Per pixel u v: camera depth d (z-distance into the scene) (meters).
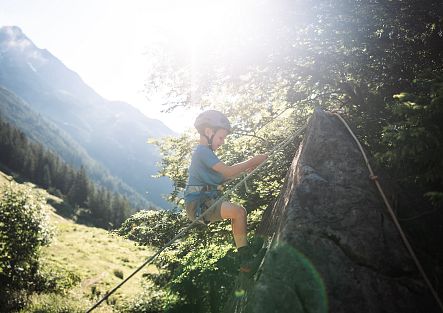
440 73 5.00
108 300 26.83
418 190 4.15
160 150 13.58
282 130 11.55
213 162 4.13
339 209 3.69
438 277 3.43
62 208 117.69
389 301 3.23
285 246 3.46
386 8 7.39
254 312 3.21
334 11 7.77
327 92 9.91
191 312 11.45
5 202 24.23
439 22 7.20
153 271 38.72
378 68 8.00
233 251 10.98
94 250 47.66
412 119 4.11
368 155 4.25
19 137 152.25
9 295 21.97
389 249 3.48
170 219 12.88
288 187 4.41
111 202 137.12
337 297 3.22
